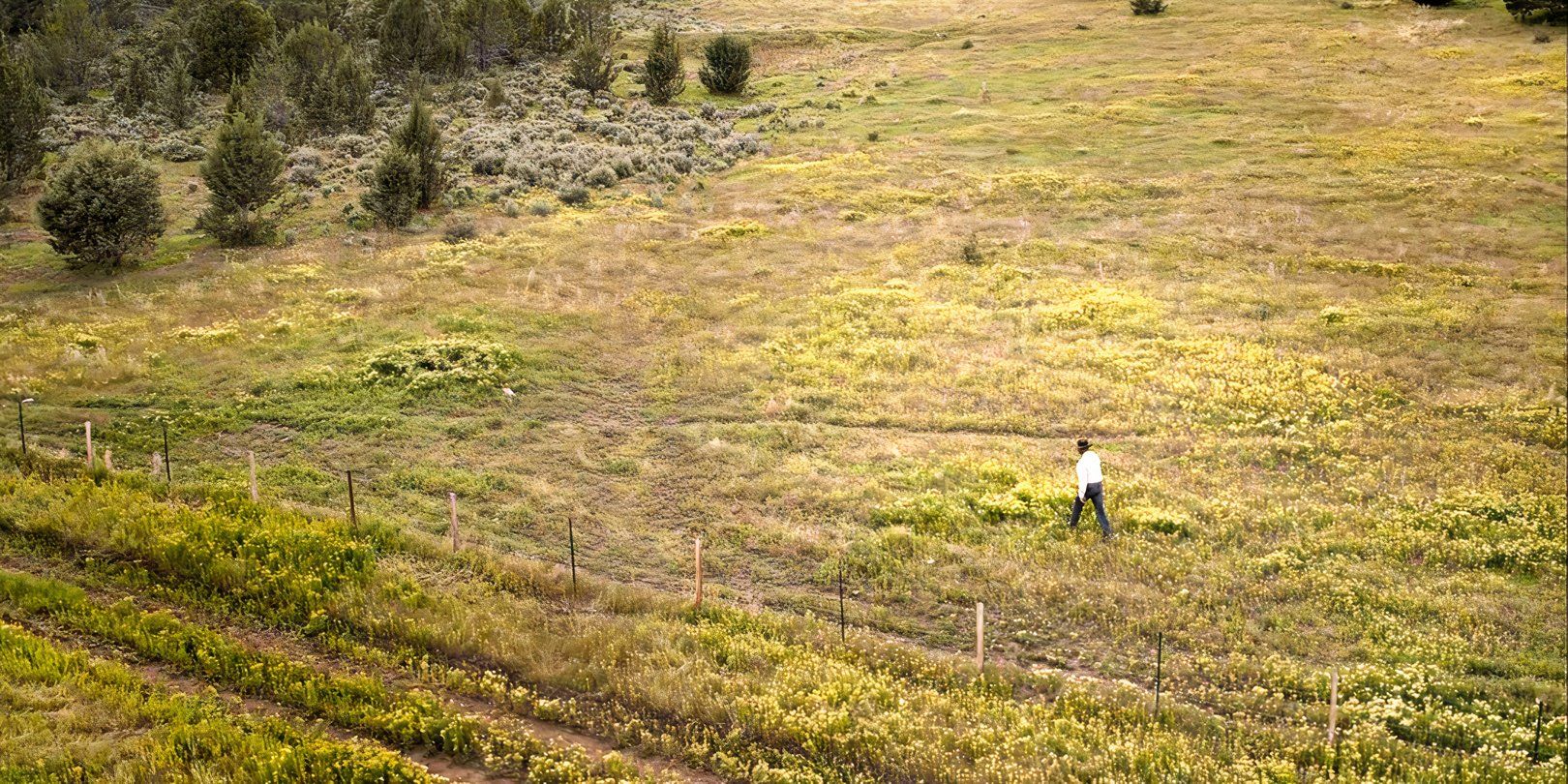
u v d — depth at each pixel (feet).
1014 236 135.64
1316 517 70.08
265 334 99.35
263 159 132.16
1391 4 243.60
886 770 43.88
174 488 67.41
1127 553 64.75
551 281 118.32
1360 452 80.89
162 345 95.55
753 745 45.34
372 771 41.73
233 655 50.16
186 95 194.59
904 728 45.78
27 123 151.74
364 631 53.78
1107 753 44.52
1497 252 129.59
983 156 169.17
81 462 71.36
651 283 119.75
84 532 60.29
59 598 54.03
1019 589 60.44
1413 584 62.23
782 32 256.73
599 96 208.64
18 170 151.43
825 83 218.38
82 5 231.09
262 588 55.93
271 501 67.31
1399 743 46.16
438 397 87.20
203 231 137.28
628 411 88.07
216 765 41.83
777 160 171.94
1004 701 49.57
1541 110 177.78
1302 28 231.50
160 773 41.39
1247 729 47.67
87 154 121.70
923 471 76.33
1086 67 217.56
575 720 47.44
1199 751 45.09
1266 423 85.10
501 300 110.73
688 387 92.68
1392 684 51.55
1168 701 49.75
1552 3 219.41
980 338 104.58
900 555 64.59
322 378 88.58
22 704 45.11
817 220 143.95
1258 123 178.91
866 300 114.42
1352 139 169.37
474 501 70.79
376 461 76.07
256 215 138.51
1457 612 58.80
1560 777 43.39
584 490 73.67
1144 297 114.62
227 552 59.26
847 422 86.58
